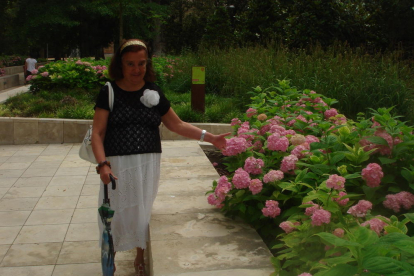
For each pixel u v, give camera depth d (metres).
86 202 4.79
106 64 11.63
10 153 6.87
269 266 2.65
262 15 15.12
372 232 1.61
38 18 21.36
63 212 4.50
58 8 21.59
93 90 10.33
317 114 4.31
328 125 3.41
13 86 18.59
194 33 25.38
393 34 13.03
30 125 7.50
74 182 5.44
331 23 11.82
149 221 3.22
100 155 2.63
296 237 2.47
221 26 17.03
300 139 3.48
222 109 8.54
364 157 2.99
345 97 7.93
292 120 4.30
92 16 22.31
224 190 3.23
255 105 4.78
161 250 2.86
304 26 11.84
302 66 9.34
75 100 9.05
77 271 3.36
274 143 3.41
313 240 2.35
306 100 5.02
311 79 8.73
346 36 12.04
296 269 2.37
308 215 2.54
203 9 27.83
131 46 2.69
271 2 15.01
